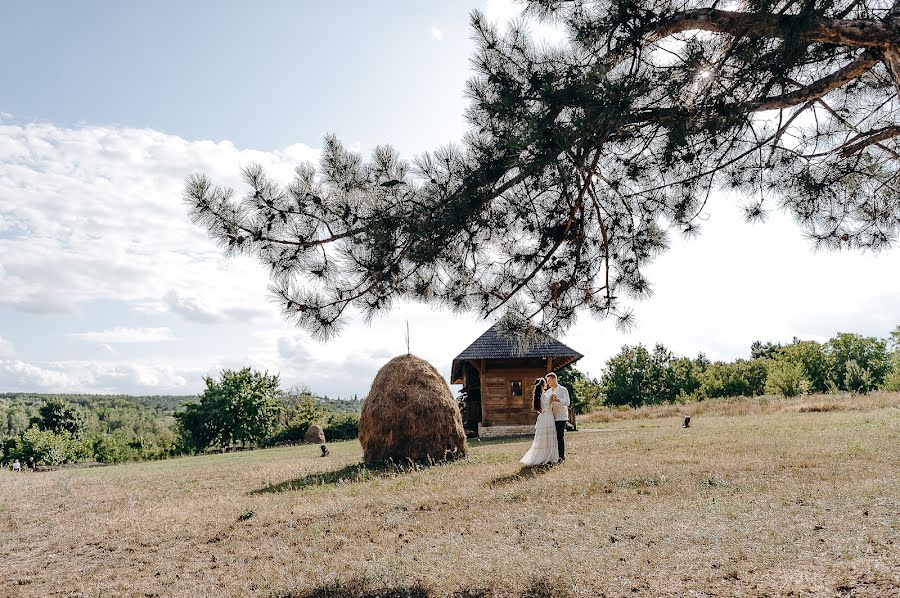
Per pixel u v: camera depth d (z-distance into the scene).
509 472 11.41
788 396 34.72
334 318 6.92
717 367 43.44
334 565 6.33
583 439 17.48
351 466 15.38
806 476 8.70
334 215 6.65
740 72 5.98
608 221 8.83
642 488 8.79
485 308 8.45
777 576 4.80
